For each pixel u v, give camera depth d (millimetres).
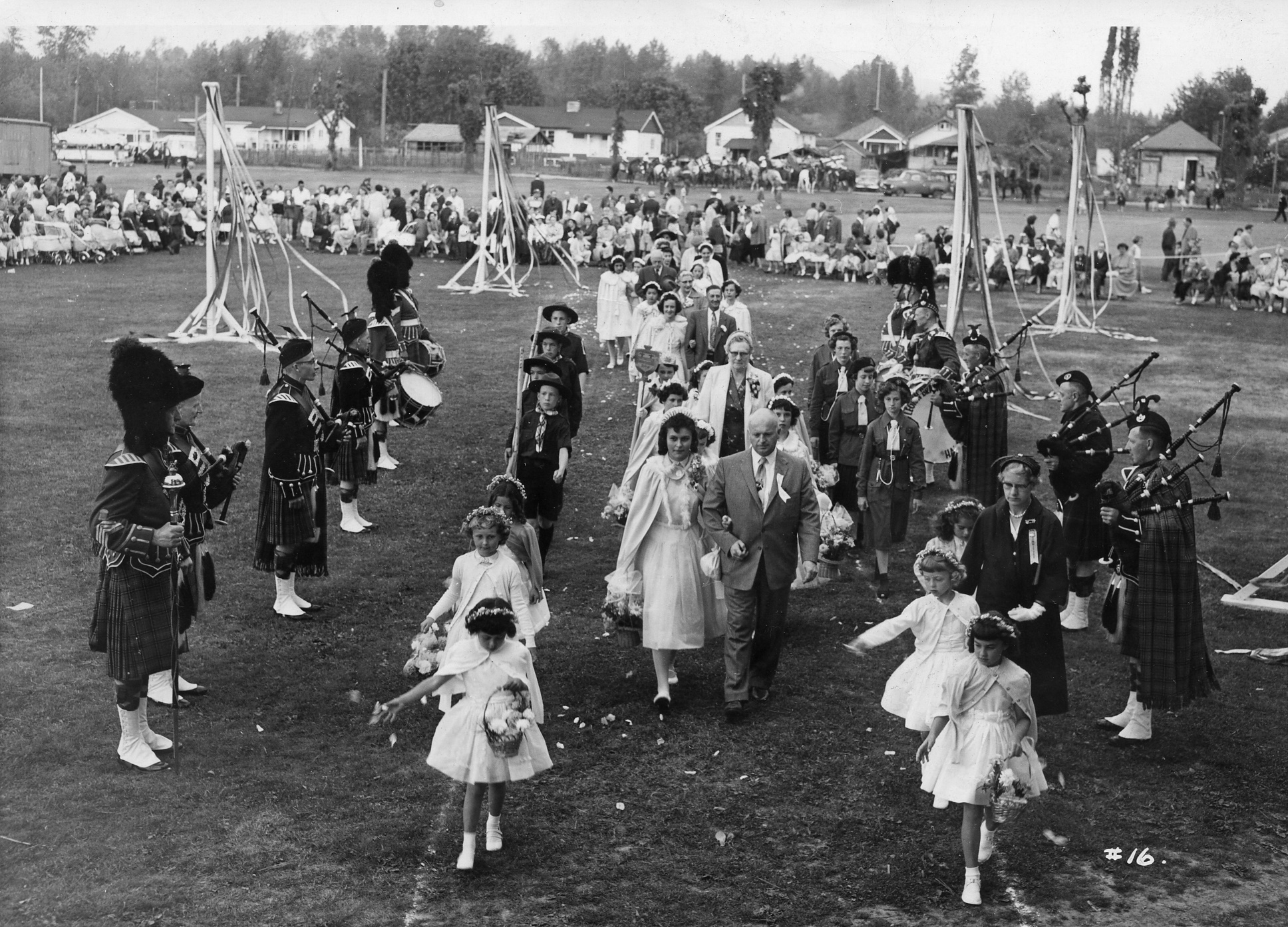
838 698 9219
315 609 10523
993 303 33562
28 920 6152
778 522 8891
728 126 78750
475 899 6496
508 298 30438
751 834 7273
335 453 12367
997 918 6488
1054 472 10625
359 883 6594
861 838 7270
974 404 13336
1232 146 61969
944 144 72000
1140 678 8469
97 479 13727
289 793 7508
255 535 12062
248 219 23812
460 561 8141
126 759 7770
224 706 8695
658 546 9078
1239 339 28500
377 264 14211
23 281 30766
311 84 82688
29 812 7168
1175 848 7266
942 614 7965
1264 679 9742
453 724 6895
